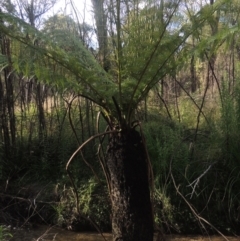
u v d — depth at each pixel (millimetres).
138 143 3920
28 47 3674
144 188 3941
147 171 3996
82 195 5363
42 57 3727
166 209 5090
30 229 5242
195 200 5102
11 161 6145
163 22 3621
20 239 4949
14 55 3811
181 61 3846
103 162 4371
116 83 4023
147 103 6293
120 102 3861
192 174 5137
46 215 5434
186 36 3721
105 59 4387
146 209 3949
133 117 4078
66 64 3725
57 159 6047
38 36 3586
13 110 6223
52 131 6309
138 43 3697
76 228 5258
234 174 5098
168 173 5199
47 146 6070
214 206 5078
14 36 3588
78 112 6250
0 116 6168
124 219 3910
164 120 5906
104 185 5418
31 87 6672
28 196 5637
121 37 3734
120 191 3916
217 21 3906
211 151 5223
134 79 3859
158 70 3818
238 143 5164
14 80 6469
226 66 6520
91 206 5289
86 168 5734
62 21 5488
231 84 6195
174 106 6621
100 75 3979
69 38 4258
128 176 3881
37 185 5797
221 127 5297
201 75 7055
